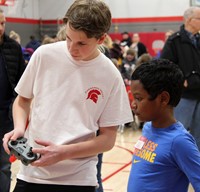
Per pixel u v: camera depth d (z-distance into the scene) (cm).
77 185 180
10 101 331
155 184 174
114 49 865
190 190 350
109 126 184
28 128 185
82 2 160
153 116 179
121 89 185
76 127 176
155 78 175
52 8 1430
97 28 158
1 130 328
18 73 335
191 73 420
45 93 179
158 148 175
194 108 428
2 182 332
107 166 507
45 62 180
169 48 429
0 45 327
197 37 424
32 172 181
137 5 1339
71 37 160
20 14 1363
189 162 165
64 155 165
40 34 1486
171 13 1302
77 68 178
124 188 421
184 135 171
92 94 179
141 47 1141
